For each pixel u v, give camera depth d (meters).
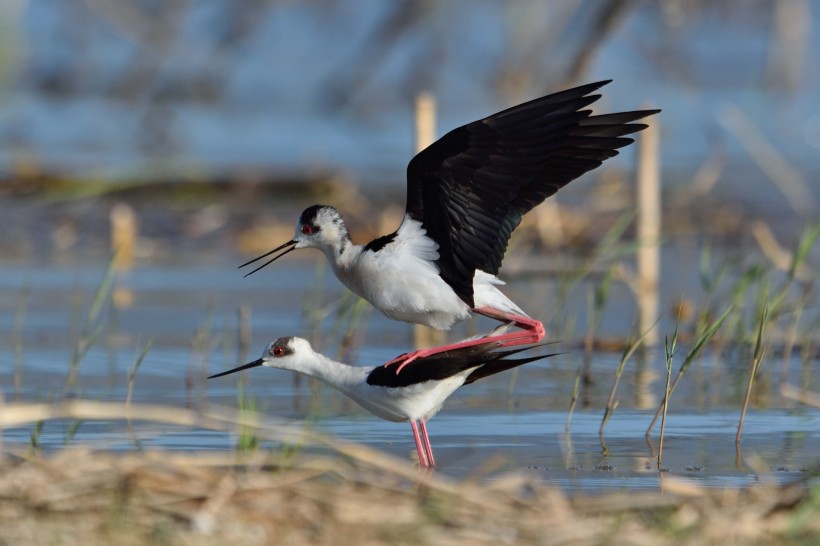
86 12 31.83
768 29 34.41
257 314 15.51
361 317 15.56
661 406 11.03
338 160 25.38
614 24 21.89
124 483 7.54
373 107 30.78
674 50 31.25
